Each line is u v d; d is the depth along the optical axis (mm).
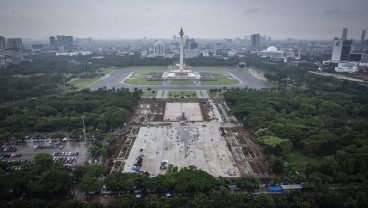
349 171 198500
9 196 175125
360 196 165750
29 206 160375
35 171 189000
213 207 160000
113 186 177625
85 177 183875
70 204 159000
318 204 164375
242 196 167250
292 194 172250
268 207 159625
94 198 177625
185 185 176500
